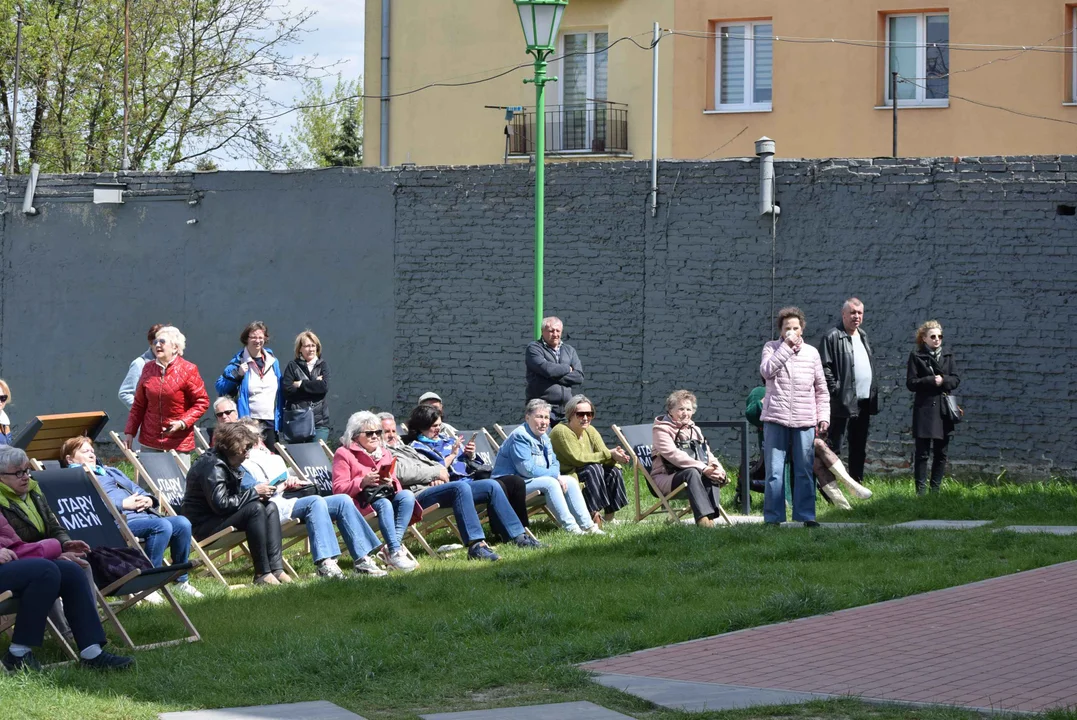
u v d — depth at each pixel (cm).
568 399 1573
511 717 670
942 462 1553
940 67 2655
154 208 2061
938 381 1523
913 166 1697
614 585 1037
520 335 1891
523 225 1884
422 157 2967
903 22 2681
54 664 796
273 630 892
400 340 1950
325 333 1986
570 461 1402
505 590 1030
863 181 1720
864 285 1722
